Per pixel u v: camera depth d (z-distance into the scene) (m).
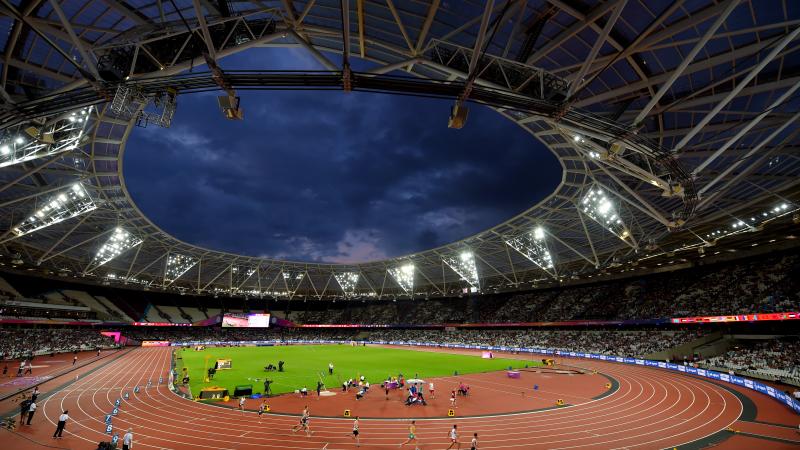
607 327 83.75
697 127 21.42
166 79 17.41
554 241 72.75
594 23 21.58
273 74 16.98
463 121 18.11
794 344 50.34
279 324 133.88
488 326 106.31
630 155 26.73
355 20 24.28
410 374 52.62
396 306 137.38
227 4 21.38
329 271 115.25
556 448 22.77
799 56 22.59
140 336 104.94
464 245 86.12
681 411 31.58
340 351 89.38
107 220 67.50
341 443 23.23
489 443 23.70
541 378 49.53
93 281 92.94
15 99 28.95
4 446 21.42
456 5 22.08
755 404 33.41
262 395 36.19
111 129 41.62
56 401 32.88
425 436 24.92
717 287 66.31
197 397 35.25
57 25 24.33
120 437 23.38
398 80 17.08
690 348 62.31
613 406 33.66
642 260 73.12
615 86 27.03
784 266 59.53
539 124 36.94
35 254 70.88
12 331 73.00
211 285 114.12
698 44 18.39
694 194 27.14
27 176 46.16
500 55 25.08
